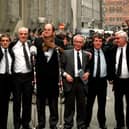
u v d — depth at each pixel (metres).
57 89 12.30
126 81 12.22
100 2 137.50
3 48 12.13
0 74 12.09
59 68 12.27
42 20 32.19
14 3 26.44
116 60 12.20
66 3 51.56
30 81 12.27
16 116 12.30
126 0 163.12
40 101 12.34
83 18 99.62
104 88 12.52
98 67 12.35
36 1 34.03
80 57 12.28
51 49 12.26
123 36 12.11
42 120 12.38
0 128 12.39
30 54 12.23
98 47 12.34
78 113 12.36
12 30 24.88
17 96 12.22
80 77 12.24
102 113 12.61
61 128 12.45
